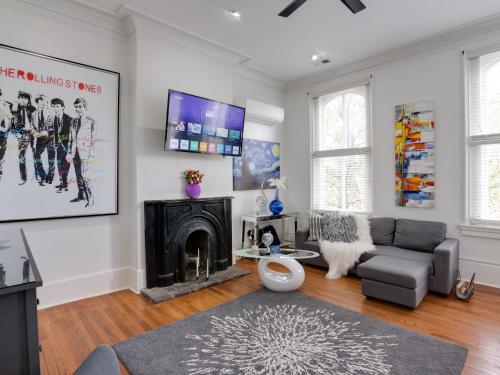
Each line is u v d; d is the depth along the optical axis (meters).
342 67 4.44
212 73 3.84
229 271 3.79
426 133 3.67
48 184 2.77
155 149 3.33
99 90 3.06
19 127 2.61
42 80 2.72
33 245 2.71
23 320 0.98
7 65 2.54
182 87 3.52
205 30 3.35
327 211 4.70
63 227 2.88
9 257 1.30
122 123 3.25
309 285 3.36
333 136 4.73
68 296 2.90
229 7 2.89
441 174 3.57
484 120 3.34
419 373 1.80
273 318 2.54
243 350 2.07
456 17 3.10
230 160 4.12
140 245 3.20
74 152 2.91
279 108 4.81
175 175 3.50
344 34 3.46
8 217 2.57
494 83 3.27
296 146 5.18
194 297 3.04
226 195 4.07
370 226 3.96
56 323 2.47
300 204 5.14
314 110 4.98
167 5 2.86
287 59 4.18
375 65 4.14
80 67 2.93
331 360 1.95
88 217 3.03
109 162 3.13
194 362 1.94
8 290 0.92
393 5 2.88
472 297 2.96
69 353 2.05
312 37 3.53
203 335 2.27
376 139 4.14
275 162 5.19
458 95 3.44
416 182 3.76
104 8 2.92
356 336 2.24
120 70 3.22
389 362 1.92
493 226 3.28
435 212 3.63
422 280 2.79
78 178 2.94
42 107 2.72
